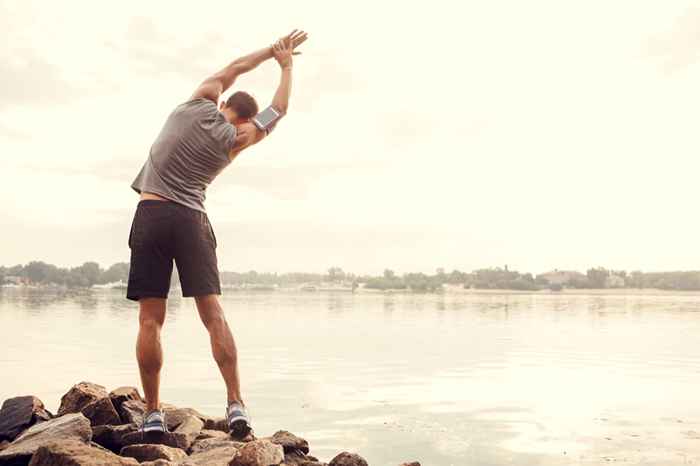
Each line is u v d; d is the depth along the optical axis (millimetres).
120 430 4141
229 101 4297
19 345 30219
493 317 70312
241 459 3391
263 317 67000
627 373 22188
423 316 71625
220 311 4102
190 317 63625
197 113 3986
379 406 14656
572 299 178750
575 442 11055
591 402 15695
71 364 22531
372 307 102062
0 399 15289
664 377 21078
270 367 23094
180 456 3750
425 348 32188
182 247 3945
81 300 112688
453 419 13070
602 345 35000
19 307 79438
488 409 14398
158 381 4035
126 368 21578
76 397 4707
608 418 13508
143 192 3996
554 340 38438
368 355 28109
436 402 15359
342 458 4008
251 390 17234
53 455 3107
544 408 14664
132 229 3979
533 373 21953
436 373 21656
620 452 10328
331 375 20719
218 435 4363
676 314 81750
